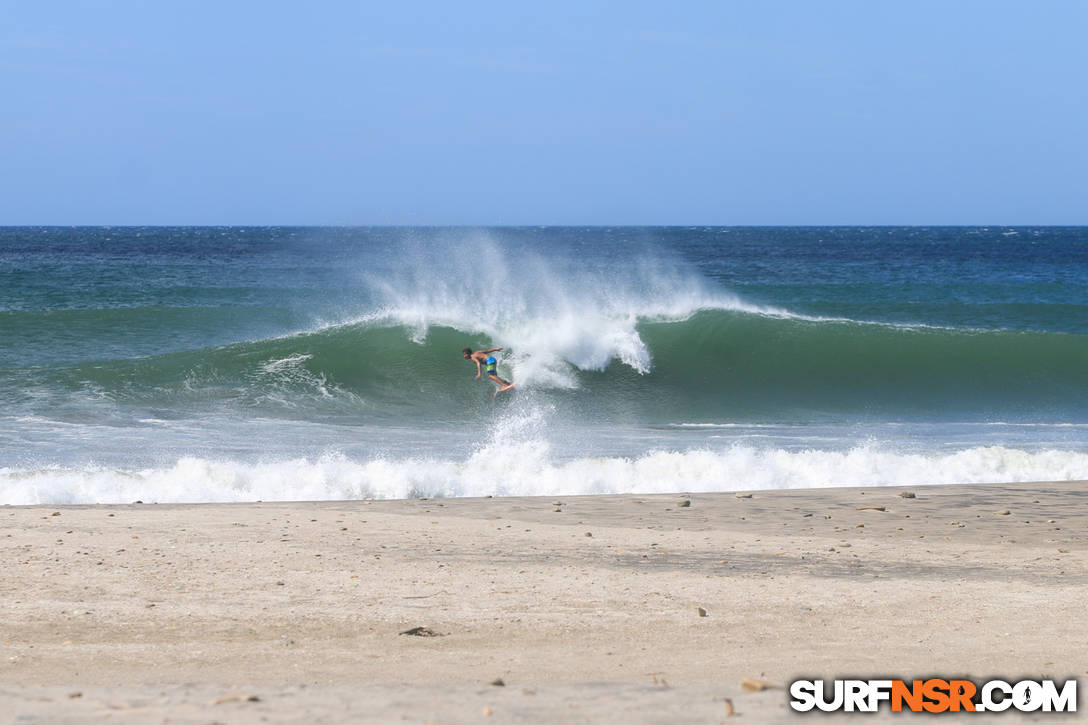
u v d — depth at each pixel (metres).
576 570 31.00
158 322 114.81
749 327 98.44
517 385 84.19
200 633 23.12
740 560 33.03
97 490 45.81
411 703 15.08
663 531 38.34
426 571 30.36
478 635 23.25
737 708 15.20
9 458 52.69
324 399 77.12
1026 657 21.11
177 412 70.00
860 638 23.17
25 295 165.12
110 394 73.62
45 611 24.70
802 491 49.00
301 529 36.97
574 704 15.18
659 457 54.69
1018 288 197.88
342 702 15.09
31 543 32.84
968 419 79.44
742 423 76.06
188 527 36.72
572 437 66.88
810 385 89.62
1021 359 94.88
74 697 15.46
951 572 31.45
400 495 48.28
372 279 194.25
